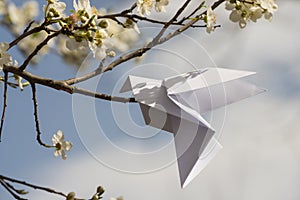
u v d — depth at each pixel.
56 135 1.44
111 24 1.33
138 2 1.33
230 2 1.41
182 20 1.35
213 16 1.35
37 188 1.35
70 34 1.25
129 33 1.27
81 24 1.25
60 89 1.33
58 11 1.29
